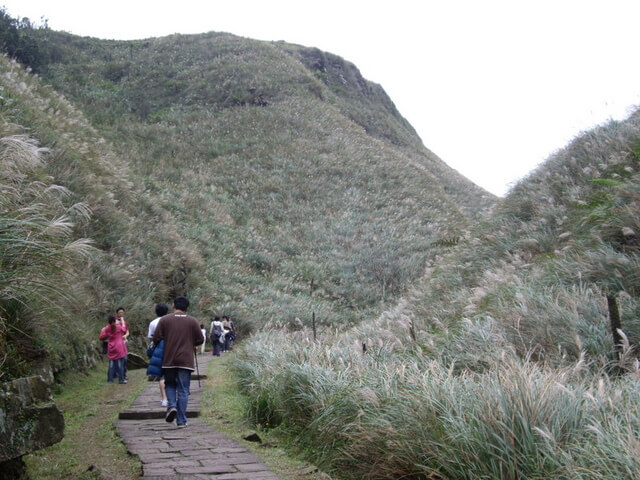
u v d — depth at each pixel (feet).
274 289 91.09
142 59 229.25
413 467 11.37
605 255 24.81
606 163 37.14
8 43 175.73
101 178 63.93
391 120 307.17
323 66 298.97
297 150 166.20
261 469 13.20
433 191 157.48
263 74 220.84
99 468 13.15
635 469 7.62
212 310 71.20
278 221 129.08
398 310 40.14
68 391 28.81
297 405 17.87
